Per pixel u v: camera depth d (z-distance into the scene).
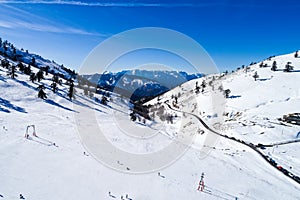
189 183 26.62
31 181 17.66
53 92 74.06
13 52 188.25
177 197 22.06
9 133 28.28
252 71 182.25
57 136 31.84
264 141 71.06
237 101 120.50
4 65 95.25
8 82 68.62
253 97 125.31
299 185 39.94
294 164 54.31
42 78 94.44
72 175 20.52
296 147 66.94
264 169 46.16
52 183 18.22
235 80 163.62
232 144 64.56
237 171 38.28
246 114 100.56
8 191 15.48
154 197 20.80
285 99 118.75
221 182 30.36
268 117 94.69
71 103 66.44
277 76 159.12
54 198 16.31
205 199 23.39
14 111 44.53
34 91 68.94
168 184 24.45
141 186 22.25
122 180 22.47
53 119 43.34
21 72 98.62
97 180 20.95
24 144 25.39
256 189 31.27
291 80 148.88
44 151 24.61
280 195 31.47
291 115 90.81
